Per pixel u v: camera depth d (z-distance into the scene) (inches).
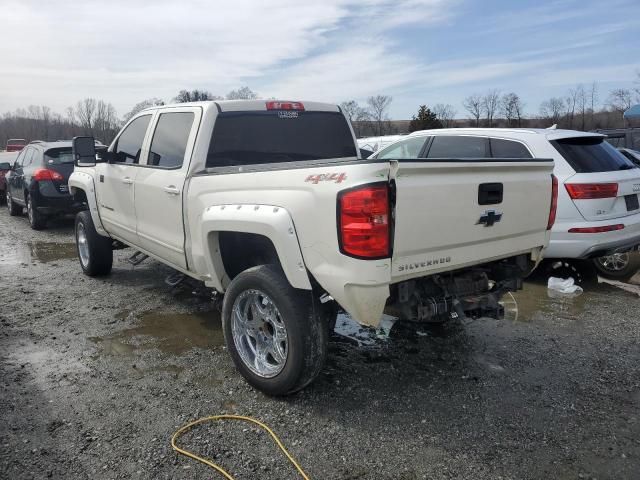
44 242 365.7
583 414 137.1
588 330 196.2
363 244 116.7
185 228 171.3
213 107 175.0
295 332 131.5
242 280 142.8
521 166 148.8
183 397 142.9
